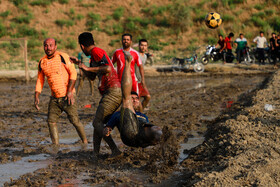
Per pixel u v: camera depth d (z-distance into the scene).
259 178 5.55
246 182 5.50
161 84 23.73
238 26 45.25
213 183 5.54
